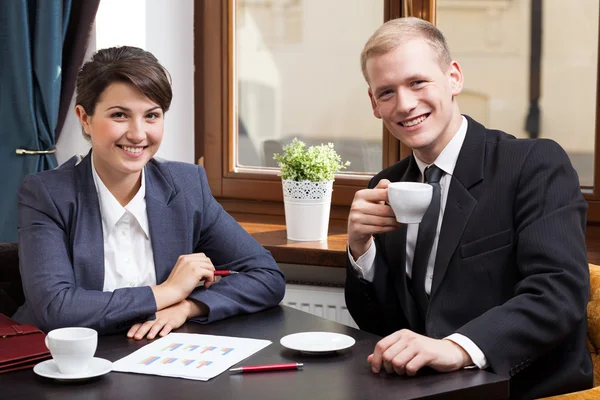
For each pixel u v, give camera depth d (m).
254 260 2.02
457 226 1.77
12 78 2.84
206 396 1.32
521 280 1.71
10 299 2.22
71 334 1.45
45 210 1.87
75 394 1.34
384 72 1.78
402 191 1.58
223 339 1.65
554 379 1.67
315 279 2.77
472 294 1.75
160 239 1.95
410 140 1.80
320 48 2.96
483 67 2.69
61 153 2.98
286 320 1.83
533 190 1.70
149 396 1.32
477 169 1.78
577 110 2.58
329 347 1.54
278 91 3.04
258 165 3.11
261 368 1.44
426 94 1.77
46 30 2.80
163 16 3.03
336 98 2.95
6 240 2.88
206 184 2.10
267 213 3.09
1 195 2.88
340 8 2.91
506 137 1.83
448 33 2.73
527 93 2.64
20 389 1.37
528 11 2.61
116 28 2.91
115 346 1.63
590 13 2.52
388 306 1.94
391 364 1.42
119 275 1.91
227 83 3.07
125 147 1.83
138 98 1.81
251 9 3.04
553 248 1.62
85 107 1.84
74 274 1.85
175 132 3.09
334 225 2.89
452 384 1.37
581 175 2.60
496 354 1.48
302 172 2.57
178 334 1.71
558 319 1.55
